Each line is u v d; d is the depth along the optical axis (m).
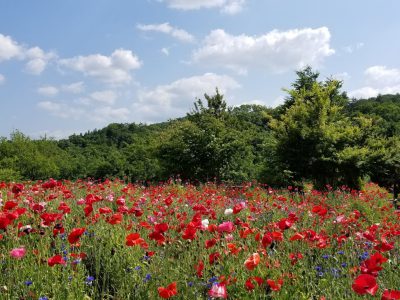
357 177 21.33
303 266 4.65
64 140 84.50
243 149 23.45
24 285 3.93
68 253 4.58
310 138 20.98
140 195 10.19
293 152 21.25
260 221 7.58
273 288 3.56
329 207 10.19
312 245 5.22
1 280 4.09
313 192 13.96
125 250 5.03
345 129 21.72
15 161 35.53
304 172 21.53
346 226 6.68
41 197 7.46
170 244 5.10
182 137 23.09
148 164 38.75
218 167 22.70
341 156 20.66
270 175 21.80
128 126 93.31
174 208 7.99
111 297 4.23
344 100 28.58
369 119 22.81
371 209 11.23
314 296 4.14
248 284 3.66
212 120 24.59
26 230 4.92
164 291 3.18
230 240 4.77
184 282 4.19
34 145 39.38
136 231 5.66
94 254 4.96
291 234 5.83
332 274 4.51
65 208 5.65
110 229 5.67
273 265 4.42
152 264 4.57
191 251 5.09
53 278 4.17
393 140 21.94
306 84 30.98
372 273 3.36
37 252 4.56
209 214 6.41
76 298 3.80
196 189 16.02
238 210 5.48
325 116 22.41
